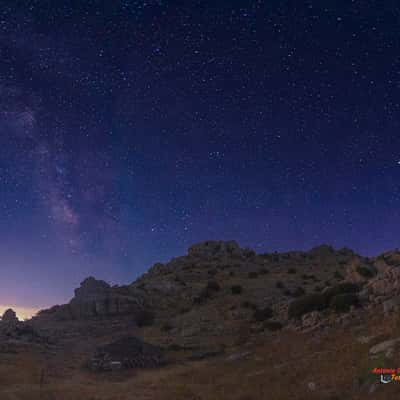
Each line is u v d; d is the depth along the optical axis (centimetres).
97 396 2356
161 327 5472
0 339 4322
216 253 10338
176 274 8481
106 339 5022
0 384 2580
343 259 9762
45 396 2320
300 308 4269
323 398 1641
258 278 8050
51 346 4394
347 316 3222
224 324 5197
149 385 2706
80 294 6438
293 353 2758
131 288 7169
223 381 2511
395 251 5662
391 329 2262
